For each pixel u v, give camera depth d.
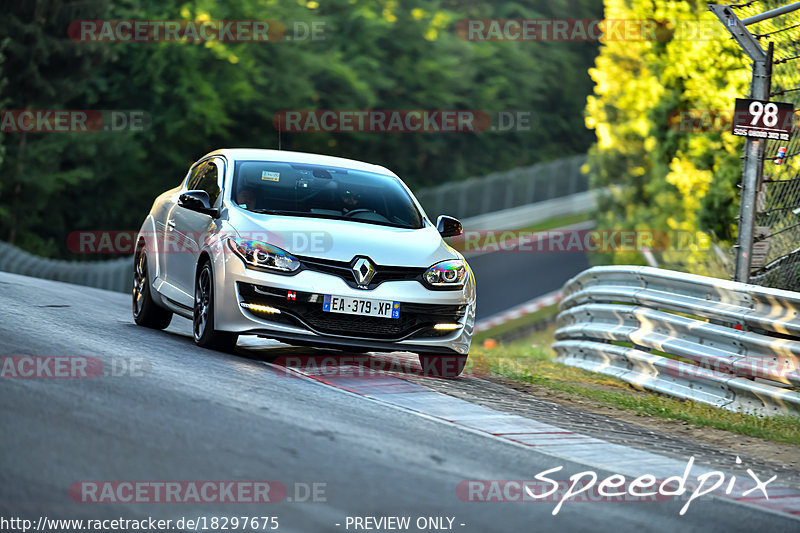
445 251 30.97
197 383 23.61
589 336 41.50
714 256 58.47
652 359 35.47
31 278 53.47
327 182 32.75
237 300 28.56
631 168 93.44
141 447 17.34
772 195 38.38
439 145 199.38
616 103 86.81
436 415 24.08
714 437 27.12
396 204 33.03
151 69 141.88
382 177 34.41
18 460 15.86
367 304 28.61
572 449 22.33
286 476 16.73
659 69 74.12
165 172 152.88
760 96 35.75
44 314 33.56
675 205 78.62
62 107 136.88
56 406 19.45
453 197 194.25
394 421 22.45
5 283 43.03
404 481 17.31
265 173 32.44
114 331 31.95
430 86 186.50
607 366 39.06
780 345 29.83
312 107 161.12
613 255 94.75
